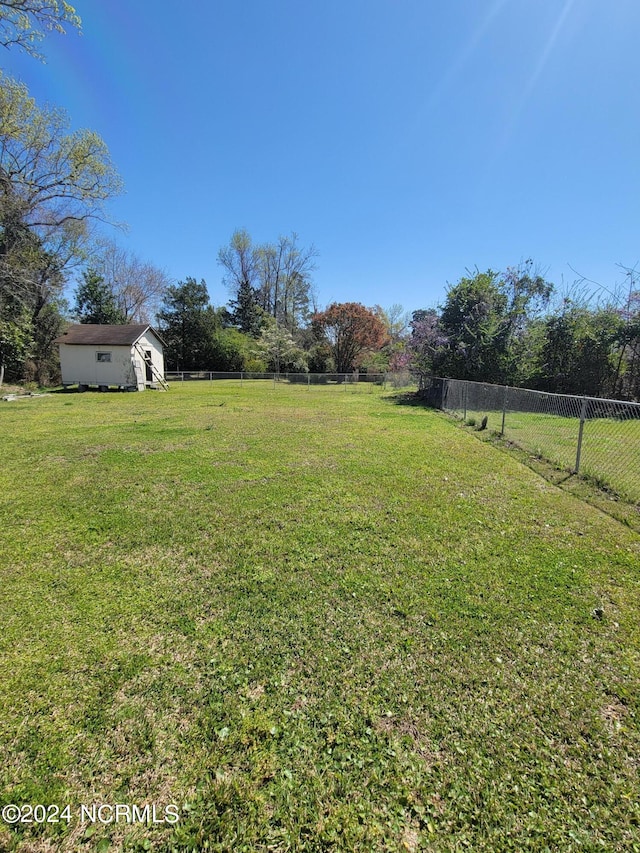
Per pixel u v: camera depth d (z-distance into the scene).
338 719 1.73
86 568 3.01
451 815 1.37
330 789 1.45
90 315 27.08
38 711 1.77
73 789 1.45
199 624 2.37
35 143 14.62
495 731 1.68
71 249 19.16
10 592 2.70
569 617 2.44
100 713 1.76
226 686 1.91
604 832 1.31
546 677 1.98
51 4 8.56
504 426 8.14
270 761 1.55
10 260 15.80
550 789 1.45
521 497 4.54
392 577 2.87
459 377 14.38
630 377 12.77
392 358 26.42
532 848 1.27
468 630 2.31
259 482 5.05
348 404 14.45
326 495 4.57
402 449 6.93
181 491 4.72
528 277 13.65
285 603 2.57
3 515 4.01
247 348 32.12
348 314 31.17
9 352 17.03
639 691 1.89
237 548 3.31
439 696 1.85
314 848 1.28
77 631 2.31
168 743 1.62
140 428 9.00
